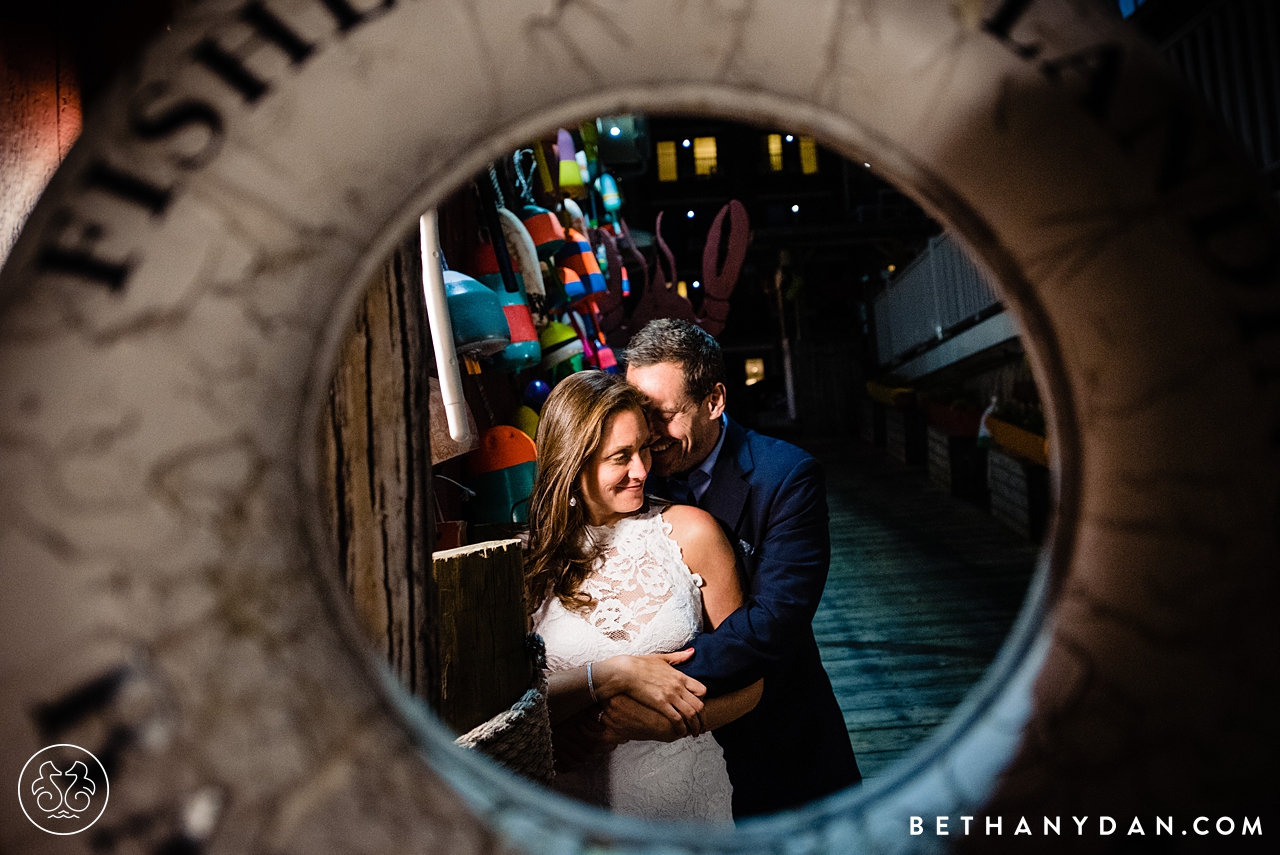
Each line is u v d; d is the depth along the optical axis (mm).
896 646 4625
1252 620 627
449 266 2570
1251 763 624
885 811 698
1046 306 670
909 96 674
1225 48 4184
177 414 608
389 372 994
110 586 582
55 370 595
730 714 1483
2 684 569
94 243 615
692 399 1732
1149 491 646
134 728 575
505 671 1149
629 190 18484
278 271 643
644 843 700
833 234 17391
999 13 667
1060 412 683
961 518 8227
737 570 1661
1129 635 647
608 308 4828
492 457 2385
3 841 567
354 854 596
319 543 661
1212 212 650
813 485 1756
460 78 664
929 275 12266
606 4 673
